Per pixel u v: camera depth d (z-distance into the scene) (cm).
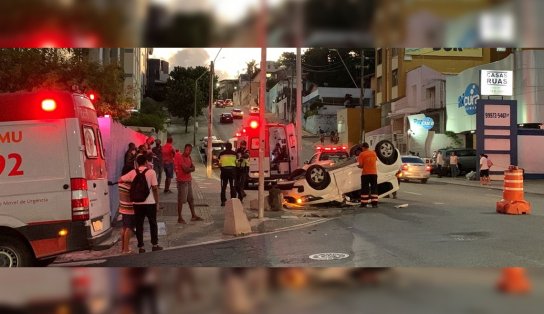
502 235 995
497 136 2955
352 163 1572
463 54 4838
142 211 898
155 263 813
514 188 1341
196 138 6125
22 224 673
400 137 4400
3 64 1408
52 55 1568
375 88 6316
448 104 3925
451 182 2795
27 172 681
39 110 691
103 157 815
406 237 989
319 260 808
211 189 2128
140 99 5741
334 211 1409
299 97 2434
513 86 3278
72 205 683
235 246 947
